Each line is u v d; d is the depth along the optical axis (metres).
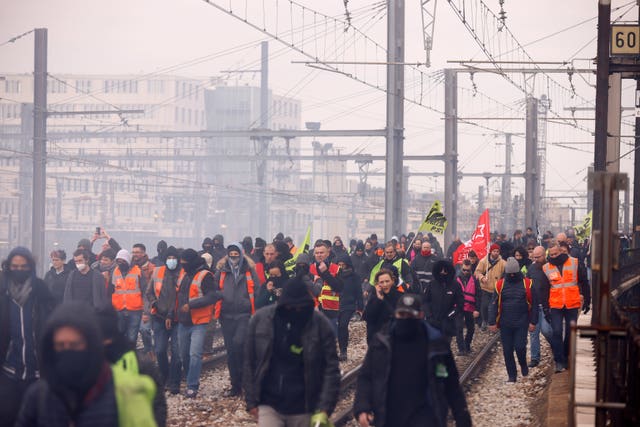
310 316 14.48
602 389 16.61
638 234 67.88
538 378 33.19
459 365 37.16
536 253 32.03
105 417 9.50
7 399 14.26
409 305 14.34
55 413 9.49
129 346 12.62
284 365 14.48
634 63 41.00
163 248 42.69
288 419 14.45
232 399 28.36
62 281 32.53
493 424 26.16
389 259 34.03
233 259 28.41
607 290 16.50
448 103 97.00
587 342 36.84
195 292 27.86
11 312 17.45
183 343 28.31
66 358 9.30
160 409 12.96
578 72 73.25
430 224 48.12
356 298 37.00
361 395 14.62
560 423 23.11
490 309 32.38
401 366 14.41
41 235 90.81
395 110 81.12
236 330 28.25
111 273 34.97
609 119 68.19
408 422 14.25
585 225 73.88
